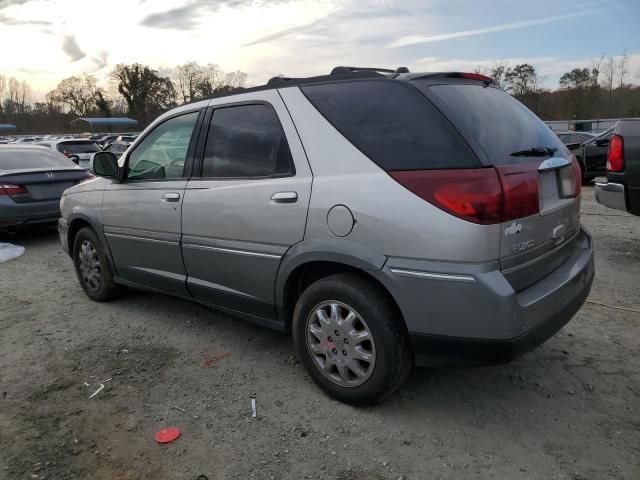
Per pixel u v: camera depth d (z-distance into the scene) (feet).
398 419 9.51
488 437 8.96
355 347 9.43
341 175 9.33
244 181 10.91
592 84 194.29
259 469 8.27
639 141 18.08
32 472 8.28
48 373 11.53
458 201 8.04
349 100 9.69
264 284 10.76
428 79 9.44
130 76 265.34
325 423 9.42
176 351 12.55
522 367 11.35
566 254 10.43
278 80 10.97
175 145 12.76
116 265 14.92
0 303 16.40
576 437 8.92
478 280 7.98
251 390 10.62
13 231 25.22
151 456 8.63
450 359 8.63
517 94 201.87
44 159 27.53
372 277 9.21
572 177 10.52
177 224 12.41
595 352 11.98
